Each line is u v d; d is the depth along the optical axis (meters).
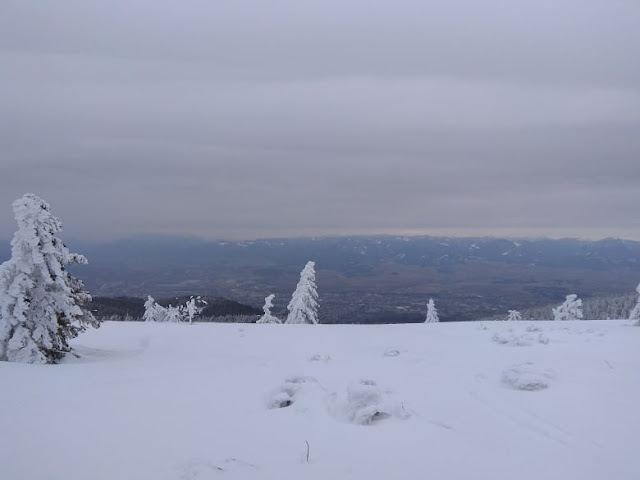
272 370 11.88
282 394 8.65
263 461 6.02
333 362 12.85
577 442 6.33
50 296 15.48
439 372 10.74
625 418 7.07
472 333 19.97
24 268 15.00
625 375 9.39
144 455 6.27
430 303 46.09
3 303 14.80
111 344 19.89
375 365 12.10
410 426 7.16
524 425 7.00
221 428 7.29
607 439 6.38
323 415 7.82
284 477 5.57
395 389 9.25
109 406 8.59
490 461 5.86
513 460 5.87
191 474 5.68
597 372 9.71
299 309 38.19
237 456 6.18
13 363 13.83
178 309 46.75
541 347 13.98
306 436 6.88
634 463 5.70
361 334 20.69
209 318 53.47
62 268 16.38
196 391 9.68
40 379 11.14
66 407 8.58
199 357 15.03
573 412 7.39
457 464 5.80
